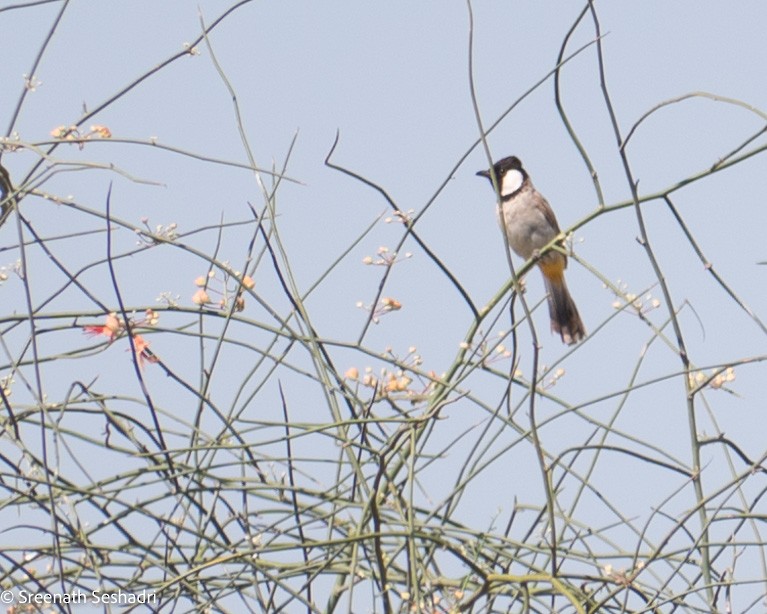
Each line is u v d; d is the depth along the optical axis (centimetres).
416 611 750
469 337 930
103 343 880
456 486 866
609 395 852
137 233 877
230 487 838
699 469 842
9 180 848
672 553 821
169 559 841
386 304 906
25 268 752
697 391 852
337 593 848
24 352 880
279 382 880
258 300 891
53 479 825
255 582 801
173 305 900
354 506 829
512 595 869
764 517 802
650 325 886
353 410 889
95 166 752
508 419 875
